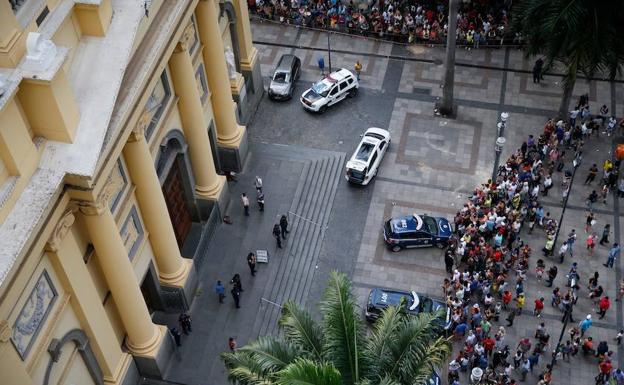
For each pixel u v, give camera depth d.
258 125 43.41
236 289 33.28
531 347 33.38
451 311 33.62
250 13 49.94
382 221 38.47
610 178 38.66
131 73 25.14
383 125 43.25
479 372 31.20
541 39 38.75
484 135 42.47
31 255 21.05
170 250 31.28
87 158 21.67
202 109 34.00
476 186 39.88
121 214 27.36
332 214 38.78
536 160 39.38
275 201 38.38
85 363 26.67
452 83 42.31
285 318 22.62
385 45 47.91
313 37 48.62
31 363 22.86
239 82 41.25
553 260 36.50
